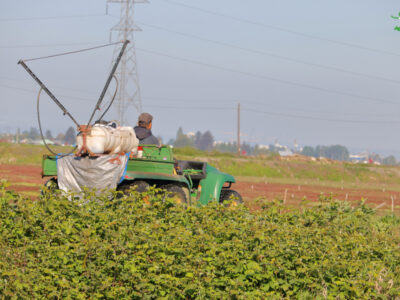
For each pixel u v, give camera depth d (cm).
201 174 3142
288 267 1811
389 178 14925
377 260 2136
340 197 6638
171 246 1730
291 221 2353
